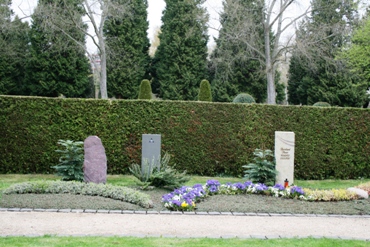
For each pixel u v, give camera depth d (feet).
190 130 39.50
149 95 54.29
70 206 22.93
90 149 29.71
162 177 29.45
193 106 39.63
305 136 40.50
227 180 37.42
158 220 20.92
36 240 16.24
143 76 97.04
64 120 38.22
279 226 20.40
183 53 91.86
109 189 26.25
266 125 40.04
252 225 20.45
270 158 39.60
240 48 83.61
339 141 41.11
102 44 70.59
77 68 86.58
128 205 23.80
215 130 39.73
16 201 23.32
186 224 20.22
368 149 41.81
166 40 93.04
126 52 90.53
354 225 21.18
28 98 37.88
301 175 40.50
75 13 68.74
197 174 39.88
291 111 40.45
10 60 84.48
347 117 41.34
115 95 90.22
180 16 92.17
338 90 84.53
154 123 39.19
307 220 22.02
